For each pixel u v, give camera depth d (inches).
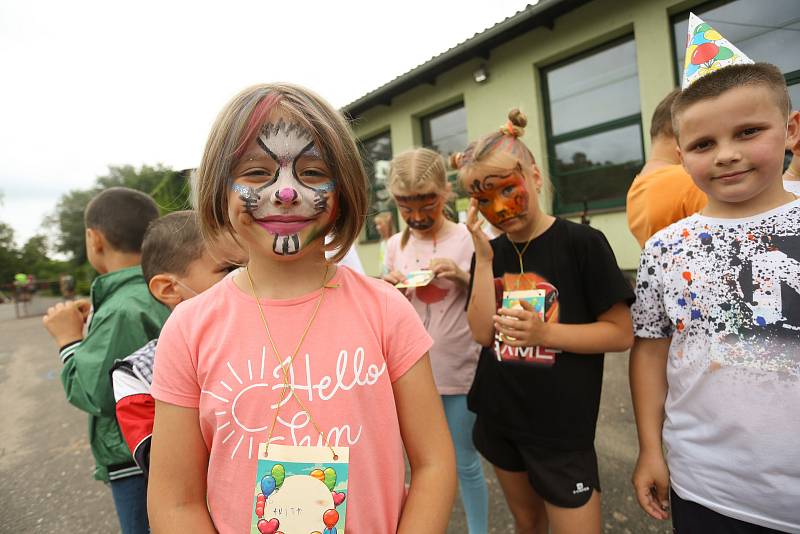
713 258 44.7
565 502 55.4
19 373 250.2
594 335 55.9
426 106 292.2
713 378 43.2
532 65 236.4
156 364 36.5
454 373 78.1
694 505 44.8
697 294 45.4
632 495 86.2
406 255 89.8
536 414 58.6
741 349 41.8
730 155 40.6
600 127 223.0
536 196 63.9
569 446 56.7
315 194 34.7
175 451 35.1
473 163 61.7
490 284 65.2
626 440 105.3
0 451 140.3
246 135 34.1
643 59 198.8
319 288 38.6
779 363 40.0
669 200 64.5
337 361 35.4
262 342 35.7
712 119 41.3
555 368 58.4
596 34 210.8
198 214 38.9
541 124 238.5
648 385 52.6
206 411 34.5
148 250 56.0
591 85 224.2
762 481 40.3
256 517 32.1
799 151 54.7
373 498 34.3
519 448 60.2
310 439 33.5
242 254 50.8
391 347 38.1
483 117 261.6
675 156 71.9
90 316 62.6
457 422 77.8
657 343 52.4
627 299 54.2
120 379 44.5
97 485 113.2
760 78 39.6
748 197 41.8
